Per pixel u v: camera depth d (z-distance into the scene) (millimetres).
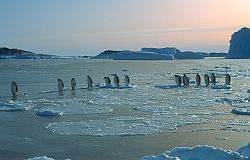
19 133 21391
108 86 49312
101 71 93500
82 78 68375
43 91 44969
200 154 13320
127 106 31688
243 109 27906
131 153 16984
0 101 35625
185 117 25875
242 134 20594
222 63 150500
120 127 22656
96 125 23344
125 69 103562
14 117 26625
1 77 73125
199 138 19734
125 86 48812
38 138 20141
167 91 43906
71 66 130250
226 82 49562
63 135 20766
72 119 25641
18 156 16812
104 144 18688
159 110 29188
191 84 53219
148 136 20344
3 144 18938
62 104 33094
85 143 18938
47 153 17203
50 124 23781
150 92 42938
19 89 47719
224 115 26672
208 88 47000
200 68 106375
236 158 13039
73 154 16969
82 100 35875
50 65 144500
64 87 50188
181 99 35969
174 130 21766
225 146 18062
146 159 13047
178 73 82250
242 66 117875
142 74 79562
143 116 26547
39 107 31500
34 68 115812
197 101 34281
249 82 56531
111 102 34312
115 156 16547
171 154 13484
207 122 24078
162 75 75688
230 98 35438
